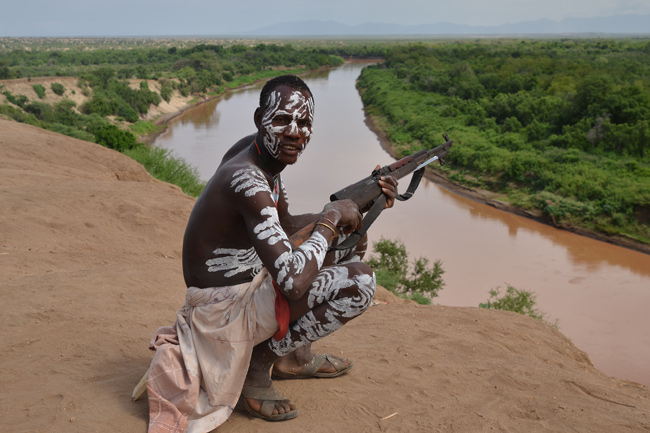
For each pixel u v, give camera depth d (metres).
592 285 20.83
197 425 2.30
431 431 2.53
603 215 27.00
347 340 3.90
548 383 3.25
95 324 3.64
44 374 2.83
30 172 10.09
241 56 119.19
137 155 16.19
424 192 33.47
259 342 2.44
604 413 2.85
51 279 4.84
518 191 31.77
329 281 2.38
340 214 2.37
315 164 39.91
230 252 2.43
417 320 4.66
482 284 20.64
